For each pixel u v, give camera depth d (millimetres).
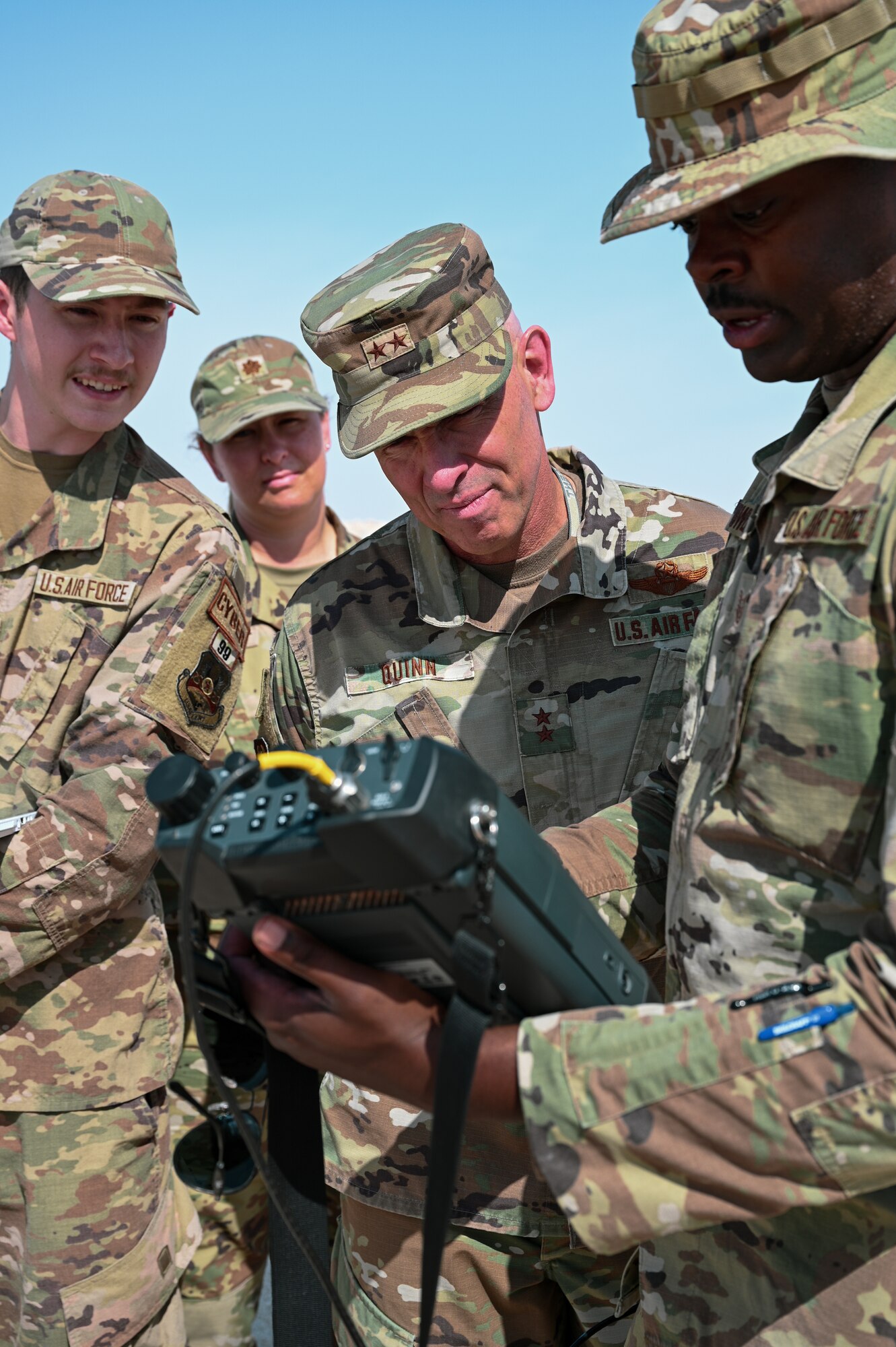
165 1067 2559
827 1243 1303
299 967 1212
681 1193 1145
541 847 1253
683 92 1250
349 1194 2076
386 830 1040
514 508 1912
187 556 2512
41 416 2504
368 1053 1240
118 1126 2451
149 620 2473
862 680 1184
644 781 1995
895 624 1149
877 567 1176
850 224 1214
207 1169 1624
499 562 2029
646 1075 1135
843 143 1161
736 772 1307
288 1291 1462
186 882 1136
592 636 2029
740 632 1358
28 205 2494
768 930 1299
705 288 1307
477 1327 2002
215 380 3775
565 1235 1924
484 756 2049
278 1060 1420
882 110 1207
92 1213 2414
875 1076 1074
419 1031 1224
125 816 2371
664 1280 1490
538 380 2020
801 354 1293
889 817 1114
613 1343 1992
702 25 1236
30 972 2418
